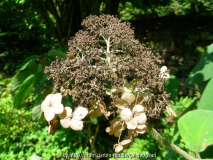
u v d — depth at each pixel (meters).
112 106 0.69
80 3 3.21
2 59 4.36
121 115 0.57
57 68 0.69
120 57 0.78
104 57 0.81
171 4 4.88
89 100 0.67
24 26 4.19
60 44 3.46
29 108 2.87
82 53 0.75
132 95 0.60
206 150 0.96
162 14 4.89
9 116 2.68
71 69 0.71
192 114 0.86
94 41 0.78
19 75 2.01
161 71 0.72
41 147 2.55
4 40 4.89
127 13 4.95
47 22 3.71
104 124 3.12
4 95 3.09
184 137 0.81
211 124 0.79
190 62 3.52
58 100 0.59
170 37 3.64
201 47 3.50
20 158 2.43
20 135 2.67
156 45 3.65
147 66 0.68
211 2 4.72
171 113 0.68
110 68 0.71
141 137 2.92
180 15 4.75
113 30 0.82
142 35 3.90
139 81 0.68
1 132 2.55
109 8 3.54
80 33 0.84
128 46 0.77
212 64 1.12
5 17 3.85
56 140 2.63
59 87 0.68
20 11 3.56
